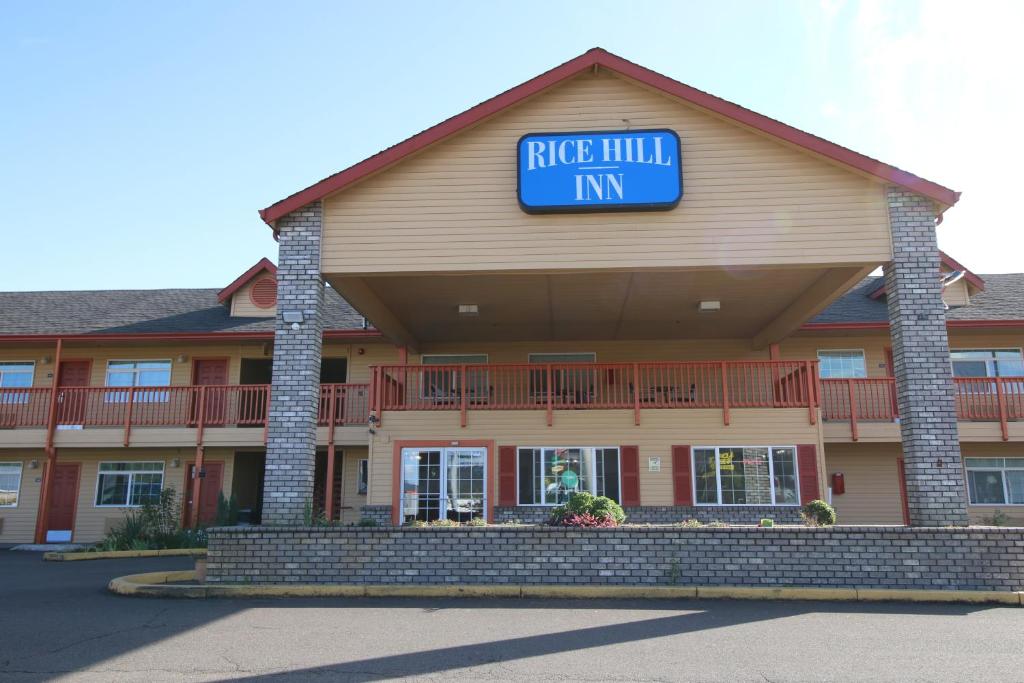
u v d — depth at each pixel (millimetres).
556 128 12305
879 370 19453
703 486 15938
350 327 20438
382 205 12219
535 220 12055
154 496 20891
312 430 11688
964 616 8977
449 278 14438
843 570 10273
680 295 15773
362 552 10648
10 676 6363
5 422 20234
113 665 6707
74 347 21641
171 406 20250
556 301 16188
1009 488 19016
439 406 16516
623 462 16109
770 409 16172
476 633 7988
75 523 20766
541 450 16281
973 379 18078
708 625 8406
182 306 23078
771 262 11727
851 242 11719
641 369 19219
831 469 19234
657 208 11828
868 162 11625
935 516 10852
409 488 16188
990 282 21906
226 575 10680
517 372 18719
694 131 12164
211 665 6727
